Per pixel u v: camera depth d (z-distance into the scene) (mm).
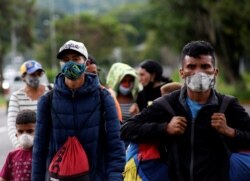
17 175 11094
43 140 9188
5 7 92188
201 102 8016
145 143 8320
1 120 43906
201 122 7961
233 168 8023
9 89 48406
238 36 63094
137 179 8438
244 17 56562
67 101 8992
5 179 11258
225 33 65000
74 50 9094
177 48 72000
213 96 8047
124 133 8352
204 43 8078
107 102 9141
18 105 13414
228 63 67562
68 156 8883
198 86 7824
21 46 103938
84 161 8898
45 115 9148
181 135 8008
